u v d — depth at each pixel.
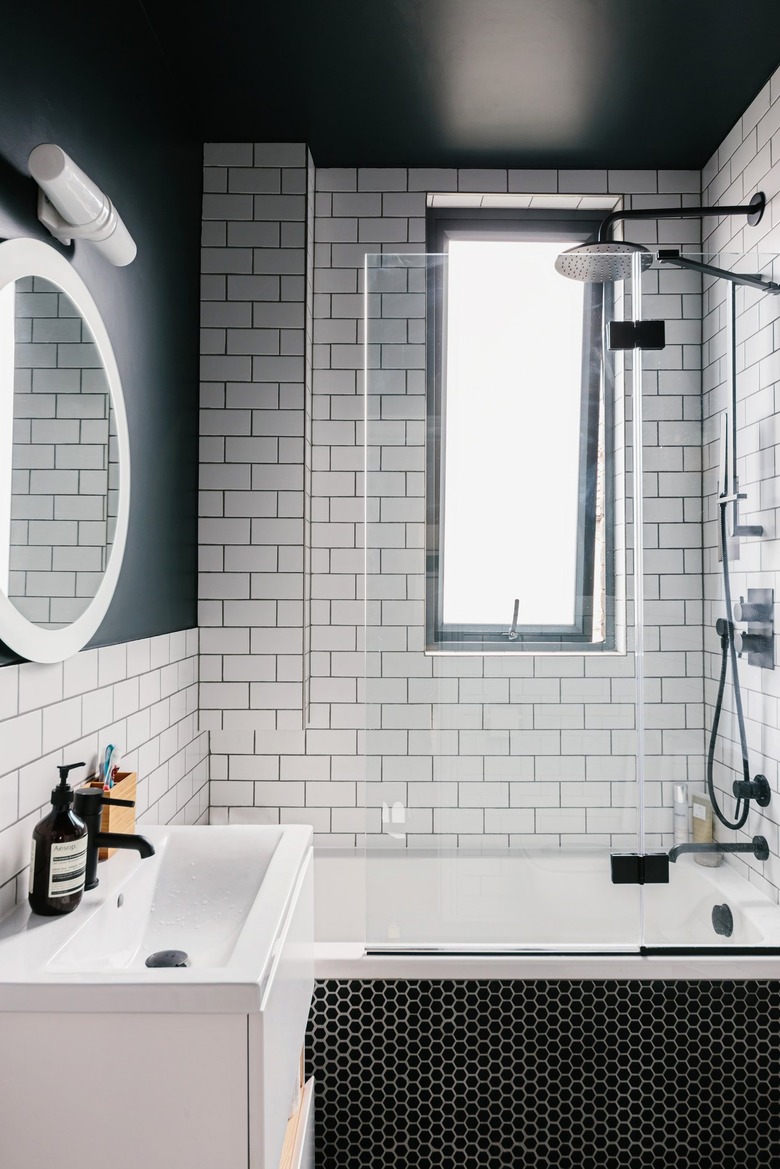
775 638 2.28
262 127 2.98
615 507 2.30
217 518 3.08
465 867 2.26
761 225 2.72
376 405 2.31
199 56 2.55
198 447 3.07
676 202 3.33
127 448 2.01
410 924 2.25
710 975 2.16
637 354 2.29
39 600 1.51
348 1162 2.14
